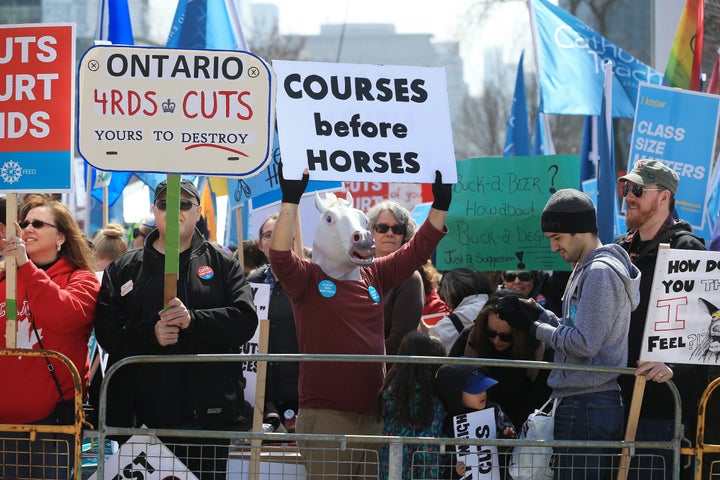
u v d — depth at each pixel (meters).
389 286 9.47
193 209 9.15
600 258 8.45
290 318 10.95
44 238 9.05
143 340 8.76
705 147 12.29
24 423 8.71
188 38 13.81
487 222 12.59
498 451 8.84
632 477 8.70
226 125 8.54
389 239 11.14
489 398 9.87
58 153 8.70
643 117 12.23
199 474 8.82
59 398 8.80
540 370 9.86
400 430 8.85
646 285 9.16
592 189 16.81
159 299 8.99
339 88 9.16
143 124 8.48
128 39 13.89
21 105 8.75
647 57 45.09
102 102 8.48
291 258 8.86
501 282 13.35
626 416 9.09
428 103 9.27
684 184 12.27
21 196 12.45
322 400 8.92
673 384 8.46
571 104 16.20
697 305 8.44
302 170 8.89
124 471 8.47
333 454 8.88
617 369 8.36
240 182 12.49
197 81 8.52
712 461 8.66
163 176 15.93
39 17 100.81
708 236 13.40
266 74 8.57
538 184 12.41
